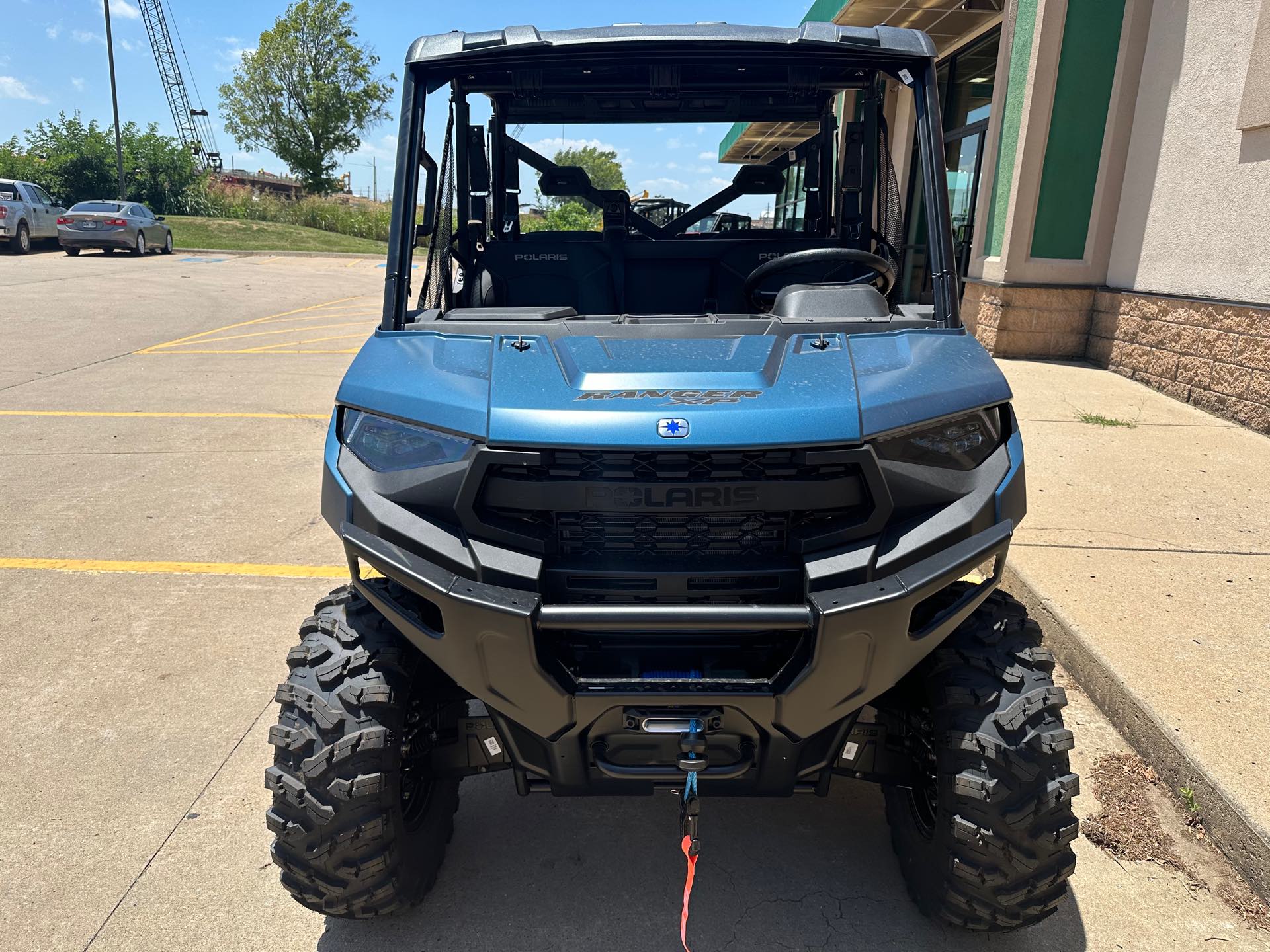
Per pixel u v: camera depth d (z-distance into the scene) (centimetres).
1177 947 252
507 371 229
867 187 356
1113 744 337
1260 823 271
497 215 384
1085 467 584
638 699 210
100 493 606
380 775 222
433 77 294
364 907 239
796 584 214
